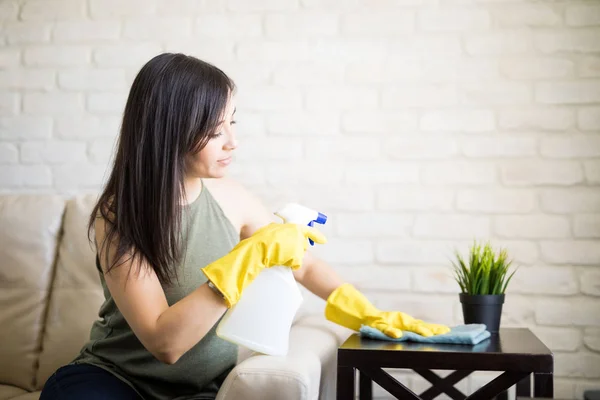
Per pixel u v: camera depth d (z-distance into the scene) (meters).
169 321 1.26
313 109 2.12
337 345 1.66
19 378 1.92
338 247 2.09
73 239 2.00
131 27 2.23
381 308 2.06
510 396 1.97
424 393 1.90
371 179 2.09
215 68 1.41
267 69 2.15
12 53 2.29
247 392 1.24
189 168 1.41
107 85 2.24
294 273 1.66
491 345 1.47
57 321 1.94
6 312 1.97
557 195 2.00
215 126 1.37
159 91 1.35
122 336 1.44
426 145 2.06
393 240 2.07
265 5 2.16
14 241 2.01
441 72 2.06
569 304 1.98
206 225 1.50
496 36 2.04
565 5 2.01
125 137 1.37
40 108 2.27
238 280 1.26
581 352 1.97
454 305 2.03
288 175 2.12
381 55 2.09
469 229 2.03
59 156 2.25
